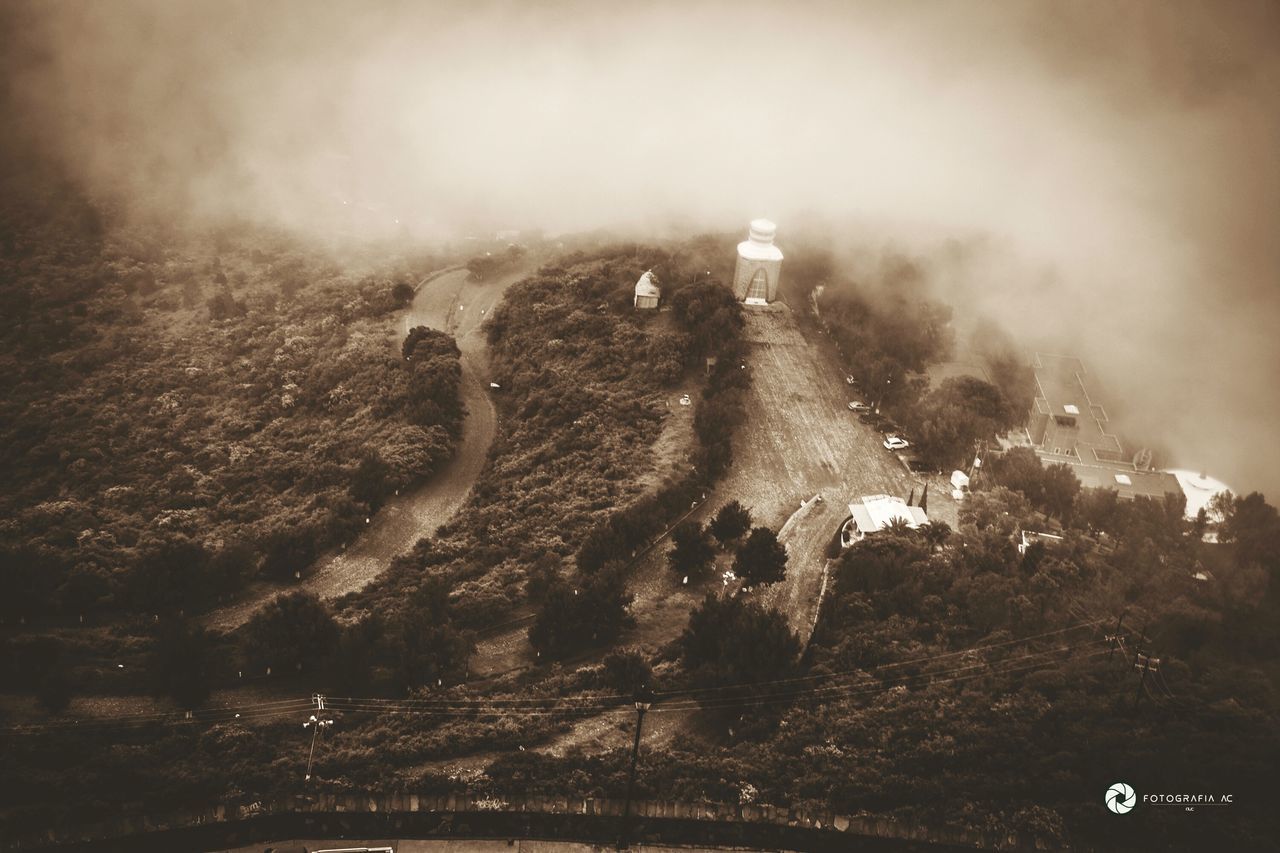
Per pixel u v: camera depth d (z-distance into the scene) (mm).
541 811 188250
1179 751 196500
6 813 183500
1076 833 187125
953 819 188375
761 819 188500
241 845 185125
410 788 190875
